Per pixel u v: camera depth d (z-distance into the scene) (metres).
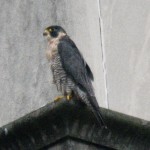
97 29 14.13
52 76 13.79
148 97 14.05
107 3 14.28
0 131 11.55
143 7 14.39
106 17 14.23
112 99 13.84
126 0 14.39
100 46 14.07
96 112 11.41
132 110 13.93
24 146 11.56
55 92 13.92
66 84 12.88
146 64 14.21
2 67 15.02
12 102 14.68
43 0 14.44
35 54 14.48
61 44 13.20
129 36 14.28
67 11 14.01
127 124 11.61
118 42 14.20
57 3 14.13
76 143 11.37
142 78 14.13
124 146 11.70
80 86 12.70
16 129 11.48
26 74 14.55
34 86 14.34
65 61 12.99
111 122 11.52
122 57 14.16
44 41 14.34
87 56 13.80
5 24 15.16
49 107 11.28
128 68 14.13
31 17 14.68
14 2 15.09
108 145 11.60
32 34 14.62
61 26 13.98
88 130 11.40
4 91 14.88
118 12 14.32
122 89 13.99
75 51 13.15
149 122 11.74
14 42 14.93
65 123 11.29
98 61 13.93
